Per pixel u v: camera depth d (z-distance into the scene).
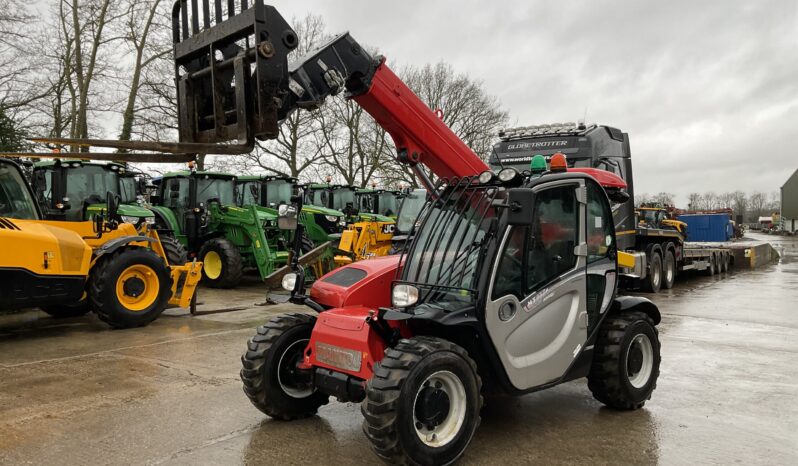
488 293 3.75
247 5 3.68
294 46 3.66
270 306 10.28
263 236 12.44
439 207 4.47
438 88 34.06
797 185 66.31
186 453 3.89
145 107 22.22
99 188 11.34
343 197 19.00
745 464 3.72
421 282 4.14
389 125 4.82
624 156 11.45
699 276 16.97
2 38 19.61
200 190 13.37
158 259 8.38
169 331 7.98
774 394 5.23
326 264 10.98
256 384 4.34
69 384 5.45
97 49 21.17
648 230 12.64
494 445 4.03
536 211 4.14
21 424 4.41
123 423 4.44
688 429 4.35
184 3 4.08
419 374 3.43
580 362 4.43
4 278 6.79
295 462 3.77
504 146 11.30
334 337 3.96
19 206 7.76
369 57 4.53
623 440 4.12
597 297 4.58
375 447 3.41
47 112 21.11
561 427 4.39
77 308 9.16
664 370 6.07
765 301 11.36
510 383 3.93
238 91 3.61
